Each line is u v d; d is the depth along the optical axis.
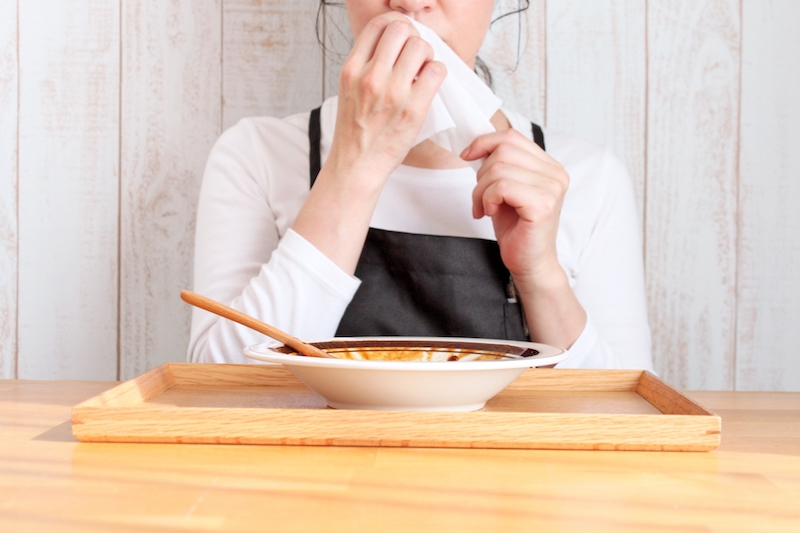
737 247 1.53
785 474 0.52
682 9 1.50
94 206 1.53
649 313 1.54
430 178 1.24
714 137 1.52
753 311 1.54
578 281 1.29
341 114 0.98
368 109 0.95
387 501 0.46
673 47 1.51
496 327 1.17
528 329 1.13
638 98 1.51
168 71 1.51
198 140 1.52
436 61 0.96
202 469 0.52
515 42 1.51
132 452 0.57
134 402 0.70
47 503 0.45
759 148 1.52
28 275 1.54
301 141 1.31
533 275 1.04
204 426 0.59
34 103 1.52
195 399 0.73
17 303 1.54
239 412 0.59
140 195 1.53
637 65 1.51
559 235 1.28
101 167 1.53
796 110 1.51
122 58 1.51
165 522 0.42
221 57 1.51
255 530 0.41
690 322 1.54
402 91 0.93
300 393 0.77
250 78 1.52
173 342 1.54
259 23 1.51
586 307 1.27
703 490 0.48
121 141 1.52
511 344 0.74
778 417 0.75
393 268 1.16
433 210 1.23
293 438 0.59
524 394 0.78
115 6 1.50
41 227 1.53
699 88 1.51
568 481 0.50
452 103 0.99
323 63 1.52
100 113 1.52
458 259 1.16
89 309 1.54
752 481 0.50
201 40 1.51
